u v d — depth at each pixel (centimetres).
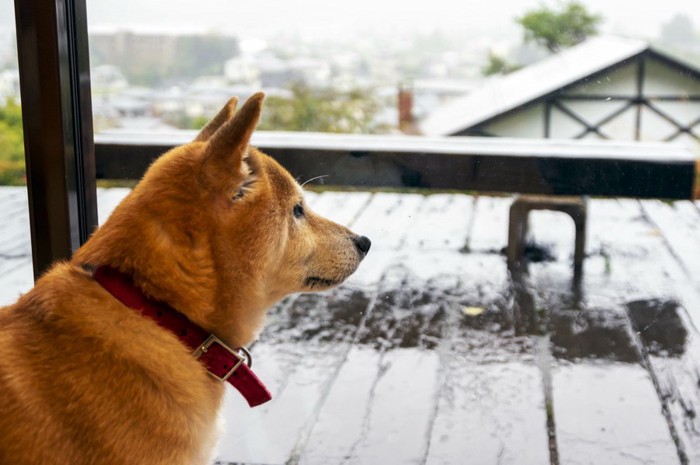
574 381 256
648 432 223
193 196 143
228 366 149
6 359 130
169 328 143
